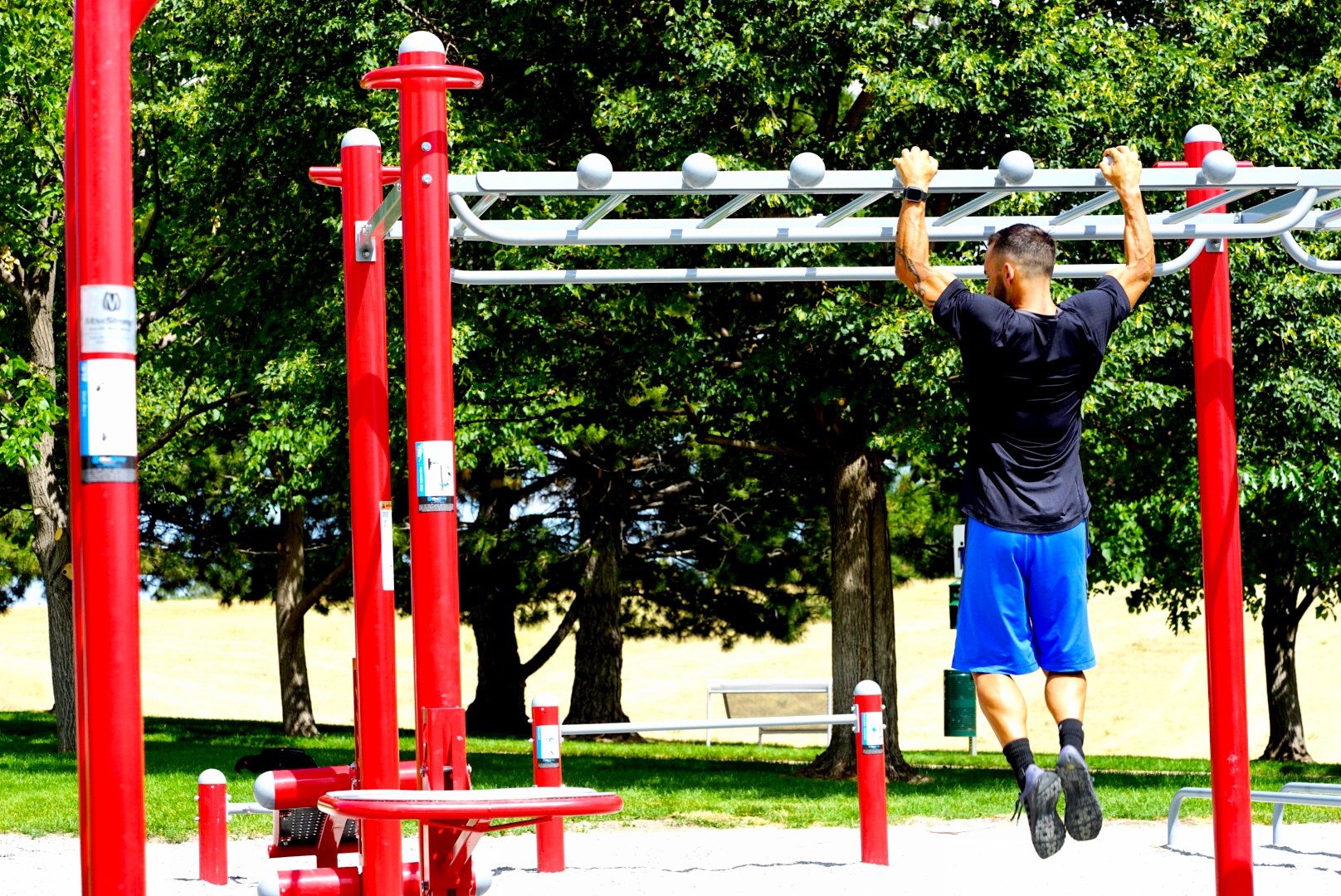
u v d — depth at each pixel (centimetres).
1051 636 467
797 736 4066
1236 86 1647
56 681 2098
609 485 2803
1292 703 2678
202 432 2502
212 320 2128
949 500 2550
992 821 1341
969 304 464
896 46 1566
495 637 2983
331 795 491
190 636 6244
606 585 2820
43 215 2019
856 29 1523
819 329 1553
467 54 1684
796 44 1559
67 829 1226
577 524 2972
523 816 504
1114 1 1794
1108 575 1958
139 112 2131
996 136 1545
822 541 3008
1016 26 1549
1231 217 724
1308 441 1702
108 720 389
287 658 2662
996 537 463
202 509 3005
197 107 2055
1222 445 702
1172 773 2014
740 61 1508
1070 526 464
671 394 1930
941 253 1506
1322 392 1616
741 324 1762
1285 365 1647
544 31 1666
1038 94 1524
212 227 2250
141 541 3050
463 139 1562
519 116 1719
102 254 393
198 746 2262
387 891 622
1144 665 5141
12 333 2300
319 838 752
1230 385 706
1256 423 1672
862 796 1045
